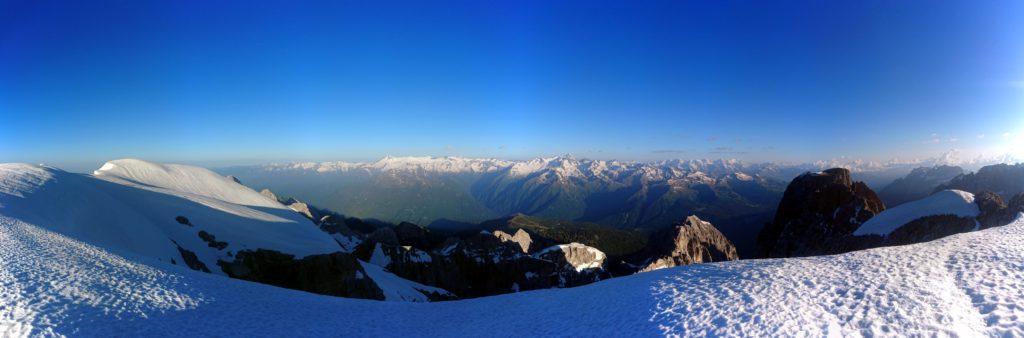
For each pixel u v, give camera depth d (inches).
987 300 828.6
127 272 1353.3
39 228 1603.1
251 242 3065.9
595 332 1072.8
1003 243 1289.4
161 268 1545.3
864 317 839.7
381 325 1391.5
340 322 1368.1
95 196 2576.3
